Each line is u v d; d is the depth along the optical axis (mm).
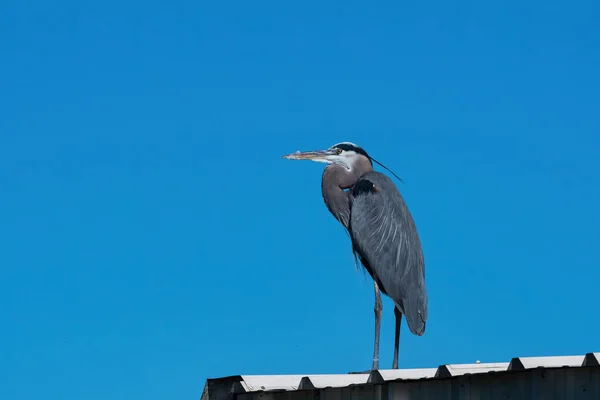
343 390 10328
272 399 10430
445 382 9609
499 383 9078
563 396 8445
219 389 10719
